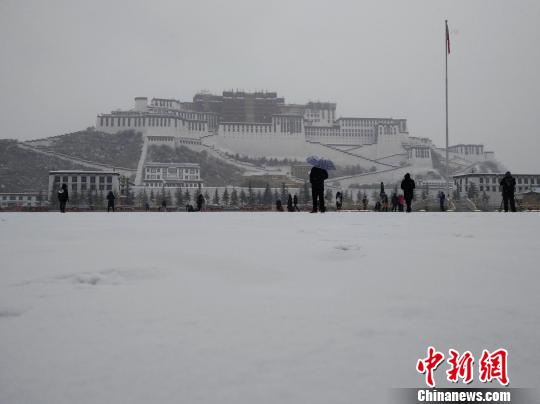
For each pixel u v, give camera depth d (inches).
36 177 7613.2
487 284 180.2
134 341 112.9
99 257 255.0
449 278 193.0
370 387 87.2
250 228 483.8
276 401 81.6
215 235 395.5
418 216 838.5
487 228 480.1
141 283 186.1
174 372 94.3
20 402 81.3
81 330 121.5
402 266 223.3
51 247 308.0
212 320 130.8
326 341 112.3
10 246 317.1
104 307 145.7
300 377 91.7
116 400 82.1
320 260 242.5
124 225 573.9
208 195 5772.6
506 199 1120.8
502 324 125.3
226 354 104.2
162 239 361.7
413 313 137.6
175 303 151.4
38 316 134.9
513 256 255.8
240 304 149.9
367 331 119.7
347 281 188.2
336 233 411.5
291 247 295.3
